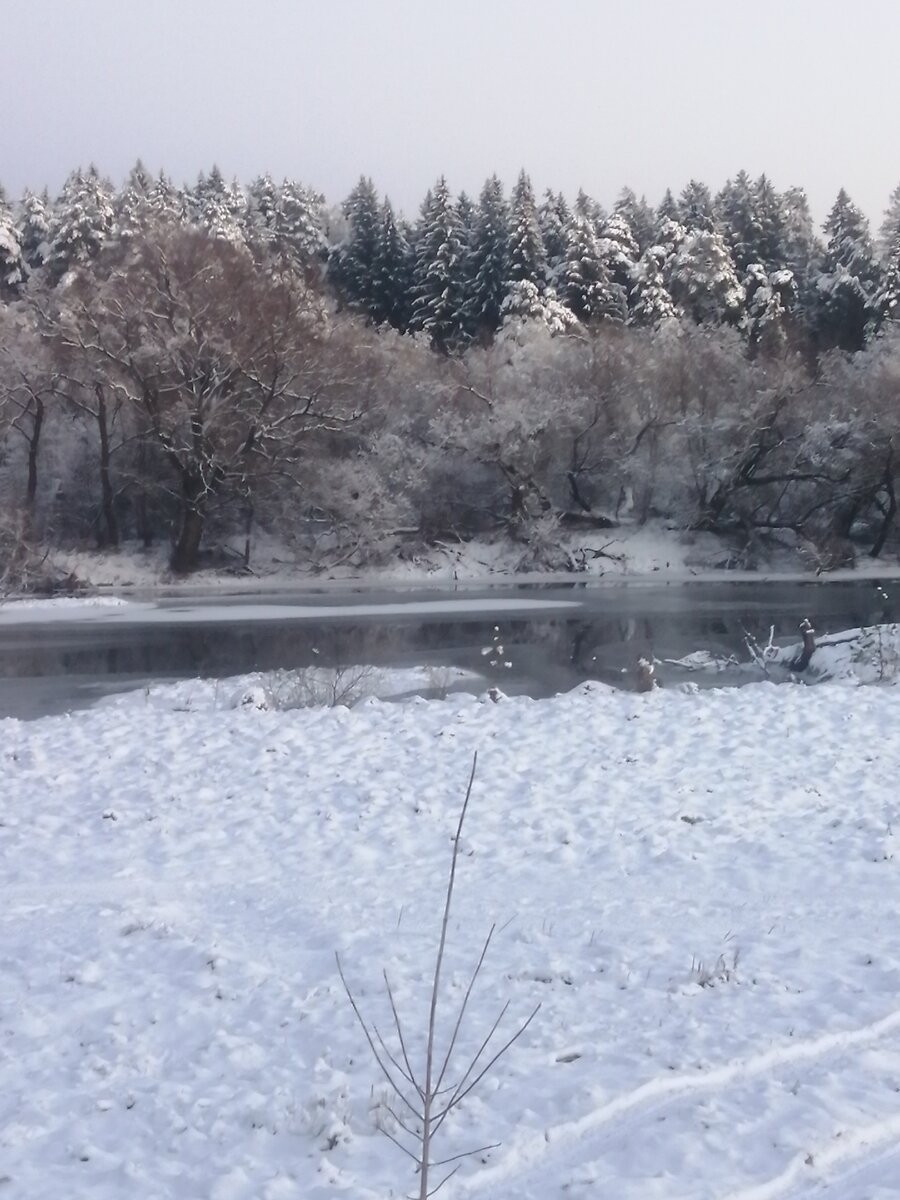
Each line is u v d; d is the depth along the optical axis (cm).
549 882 812
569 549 5238
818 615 3338
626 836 919
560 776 1122
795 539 5416
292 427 4838
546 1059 517
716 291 7100
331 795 1064
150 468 4975
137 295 4656
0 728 1442
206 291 4666
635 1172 421
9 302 6875
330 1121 464
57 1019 589
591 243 7356
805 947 662
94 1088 511
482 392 5372
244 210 9819
